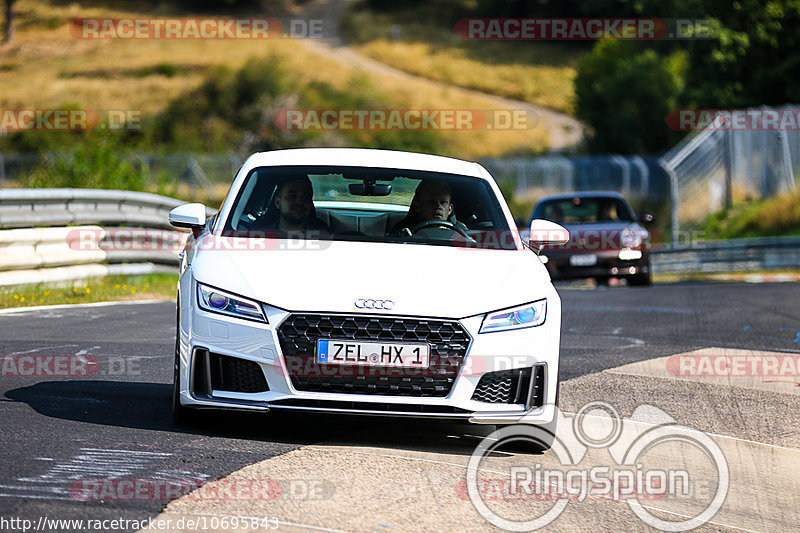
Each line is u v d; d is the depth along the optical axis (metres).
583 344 34.06
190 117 197.75
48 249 43.34
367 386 17.84
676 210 107.81
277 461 16.94
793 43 145.88
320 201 22.25
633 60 198.75
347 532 13.55
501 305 18.56
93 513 13.66
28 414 19.55
